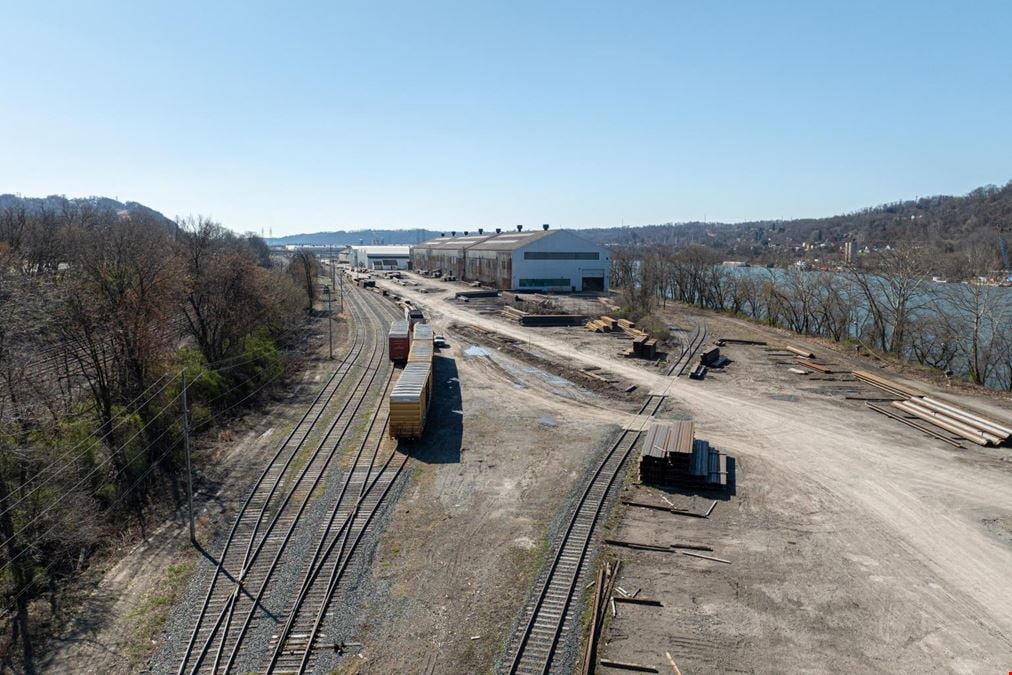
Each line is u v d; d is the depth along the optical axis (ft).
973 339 148.66
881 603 57.77
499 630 53.88
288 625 54.29
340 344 184.85
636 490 80.69
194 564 64.49
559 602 57.72
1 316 85.51
